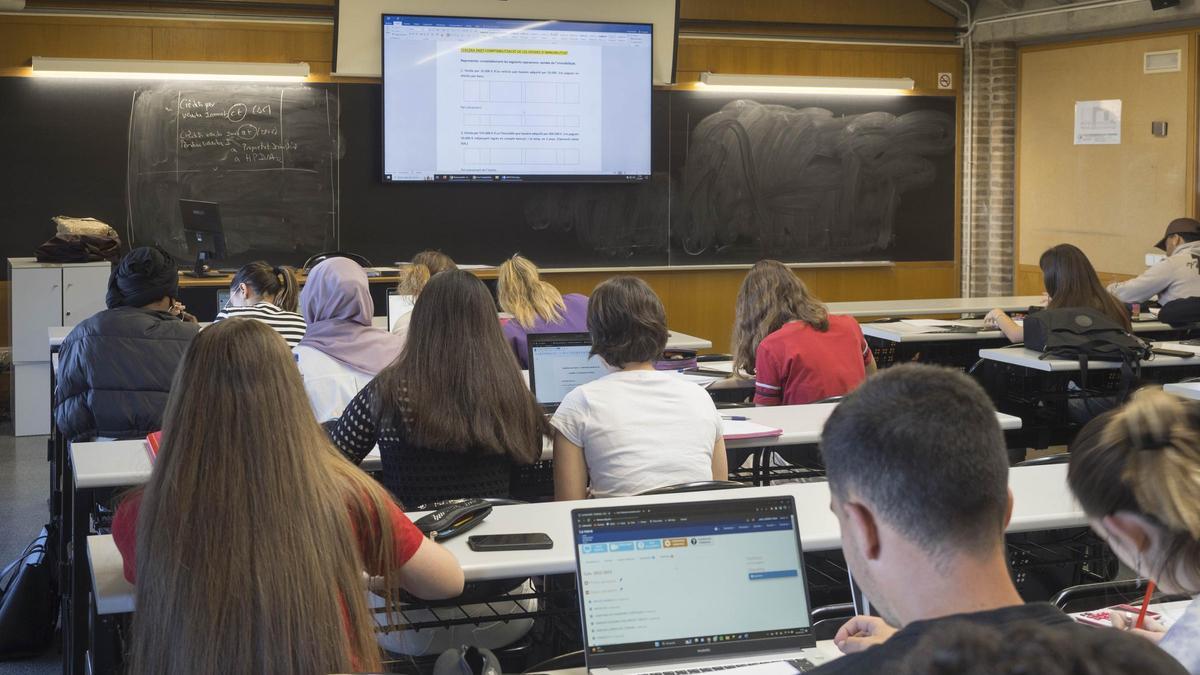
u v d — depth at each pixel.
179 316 4.54
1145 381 5.60
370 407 2.75
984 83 10.12
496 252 8.89
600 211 9.13
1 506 5.56
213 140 8.08
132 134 7.90
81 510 2.90
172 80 7.95
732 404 4.30
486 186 8.81
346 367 3.67
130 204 7.94
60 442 4.39
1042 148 9.88
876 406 1.10
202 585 1.61
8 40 7.63
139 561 1.67
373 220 8.55
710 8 9.31
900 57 9.93
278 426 1.69
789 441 3.40
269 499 1.65
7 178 7.68
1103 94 9.27
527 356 4.35
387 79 8.39
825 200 9.78
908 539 1.05
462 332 2.72
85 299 7.27
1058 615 0.95
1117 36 9.09
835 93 9.72
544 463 3.52
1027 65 9.98
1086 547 2.74
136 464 2.85
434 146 8.59
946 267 10.26
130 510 1.91
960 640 0.69
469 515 2.26
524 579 2.63
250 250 8.25
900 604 1.07
